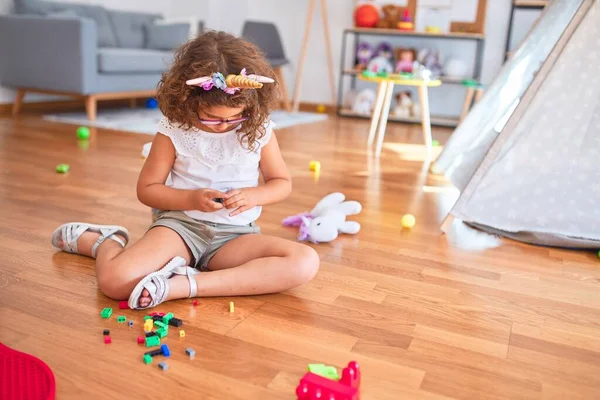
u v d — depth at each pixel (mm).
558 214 1728
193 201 1182
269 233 1687
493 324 1160
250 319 1115
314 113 4984
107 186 2125
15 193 1964
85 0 4395
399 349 1034
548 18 2066
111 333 1028
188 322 1087
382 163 2885
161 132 1220
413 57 4734
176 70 1131
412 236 1729
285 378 917
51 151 2723
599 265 1559
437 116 4781
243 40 1189
